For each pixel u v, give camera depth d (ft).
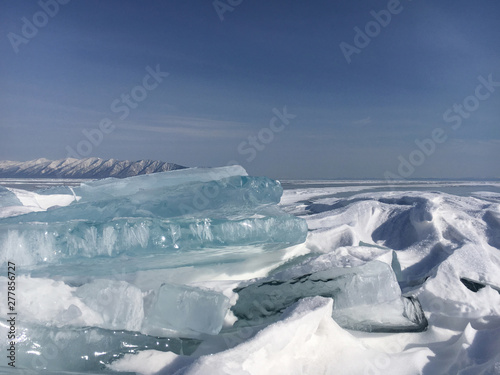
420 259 17.71
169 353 9.15
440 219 19.61
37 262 10.40
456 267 14.58
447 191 72.84
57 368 8.66
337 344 9.86
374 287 11.51
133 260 11.34
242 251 13.19
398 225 21.13
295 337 9.00
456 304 12.40
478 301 12.46
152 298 11.16
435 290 13.03
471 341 10.49
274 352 8.46
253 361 7.97
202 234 11.64
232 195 13.92
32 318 9.24
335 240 16.92
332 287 11.55
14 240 10.27
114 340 9.17
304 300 10.30
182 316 9.99
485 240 18.71
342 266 12.73
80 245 10.72
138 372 8.51
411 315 11.76
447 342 11.30
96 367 8.71
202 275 13.23
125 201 13.37
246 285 12.13
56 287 10.08
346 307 11.43
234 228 12.03
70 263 10.77
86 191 15.51
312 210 30.53
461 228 18.90
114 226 11.00
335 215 22.16
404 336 11.72
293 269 12.98
